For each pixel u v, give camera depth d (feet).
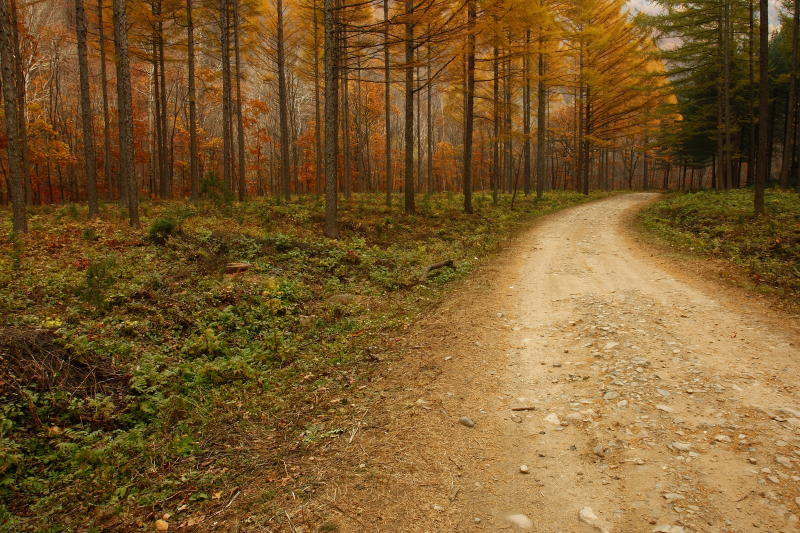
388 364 19.79
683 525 9.92
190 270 31.01
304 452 13.33
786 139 78.54
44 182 116.37
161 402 16.14
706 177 219.20
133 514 10.91
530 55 56.34
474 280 34.63
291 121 127.65
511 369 18.97
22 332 17.22
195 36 77.71
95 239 38.34
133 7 66.44
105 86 76.89
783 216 47.73
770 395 15.42
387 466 12.50
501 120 75.72
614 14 90.99
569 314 25.72
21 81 67.97
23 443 13.25
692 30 82.17
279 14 72.69
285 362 20.62
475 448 13.35
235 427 14.94
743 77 89.20
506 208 76.89
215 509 10.96
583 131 107.76
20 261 30.99
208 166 152.35
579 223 63.62
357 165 151.33
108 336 20.80
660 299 27.40
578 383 17.25
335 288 31.99
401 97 172.65
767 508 10.27
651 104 98.68
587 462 12.48
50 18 99.50
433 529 10.15
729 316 23.72
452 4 51.52
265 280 30.37
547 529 10.12
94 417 14.89
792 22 81.05
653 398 15.62
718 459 12.17
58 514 10.98
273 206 58.39
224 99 64.34
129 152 43.37
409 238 50.06
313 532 10.03
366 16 64.08
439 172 181.27
